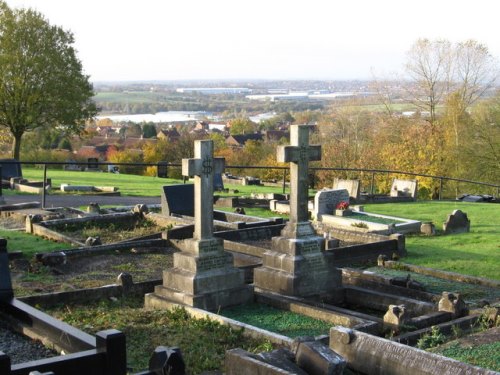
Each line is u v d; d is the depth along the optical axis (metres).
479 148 49.44
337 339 8.55
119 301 13.05
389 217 24.69
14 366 7.39
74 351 8.62
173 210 23.83
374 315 13.09
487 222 25.70
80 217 22.77
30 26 46.56
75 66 48.69
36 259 16.27
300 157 13.89
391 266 17.06
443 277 15.91
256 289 14.11
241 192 37.28
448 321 11.18
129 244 18.36
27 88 46.41
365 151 54.06
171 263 17.25
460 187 50.88
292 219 14.08
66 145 76.19
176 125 155.75
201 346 10.04
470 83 55.62
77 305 12.61
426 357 7.57
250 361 7.71
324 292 13.84
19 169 37.12
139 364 9.24
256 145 74.31
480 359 8.45
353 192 32.00
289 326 11.52
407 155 50.16
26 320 9.91
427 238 21.89
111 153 70.50
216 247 12.86
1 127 51.84
